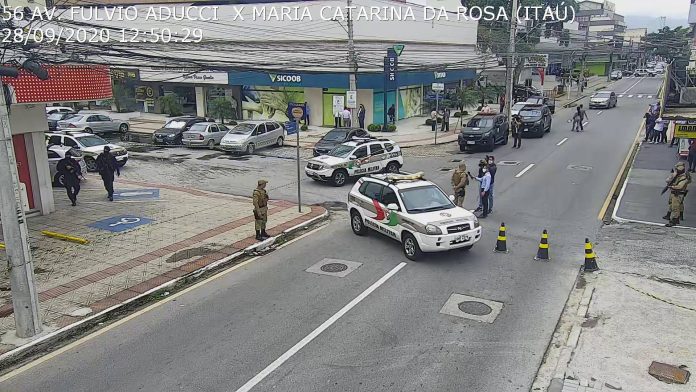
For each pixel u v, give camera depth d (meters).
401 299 10.20
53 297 10.34
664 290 10.43
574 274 11.39
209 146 29.09
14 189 8.34
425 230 11.80
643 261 12.02
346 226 15.38
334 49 33.44
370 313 9.60
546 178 21.09
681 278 11.02
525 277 11.27
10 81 12.18
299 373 7.67
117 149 23.88
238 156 27.14
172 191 19.59
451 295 10.36
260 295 10.49
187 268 11.82
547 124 33.38
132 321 9.48
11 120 14.80
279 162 25.61
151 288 10.75
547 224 15.13
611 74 83.31
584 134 32.97
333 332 8.89
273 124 29.61
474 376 7.55
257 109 39.19
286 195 19.28
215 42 31.48
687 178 14.56
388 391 7.21
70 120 32.66
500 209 16.75
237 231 14.50
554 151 27.31
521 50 53.00
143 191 19.53
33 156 15.75
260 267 12.11
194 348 8.45
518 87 51.22
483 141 27.27
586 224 15.10
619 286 10.66
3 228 8.38
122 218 15.80
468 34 49.09
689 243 13.25
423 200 12.93
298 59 33.12
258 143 28.30
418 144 30.67
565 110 47.09
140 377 7.65
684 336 8.59
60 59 14.39
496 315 9.48
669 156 24.80
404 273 11.55
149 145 30.59
